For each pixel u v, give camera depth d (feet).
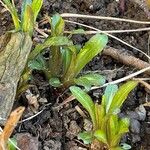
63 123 0.56
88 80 0.54
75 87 0.52
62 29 0.53
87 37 0.64
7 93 0.50
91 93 0.59
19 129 0.55
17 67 0.50
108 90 0.51
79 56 0.54
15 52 0.49
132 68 0.63
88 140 0.51
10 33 0.49
